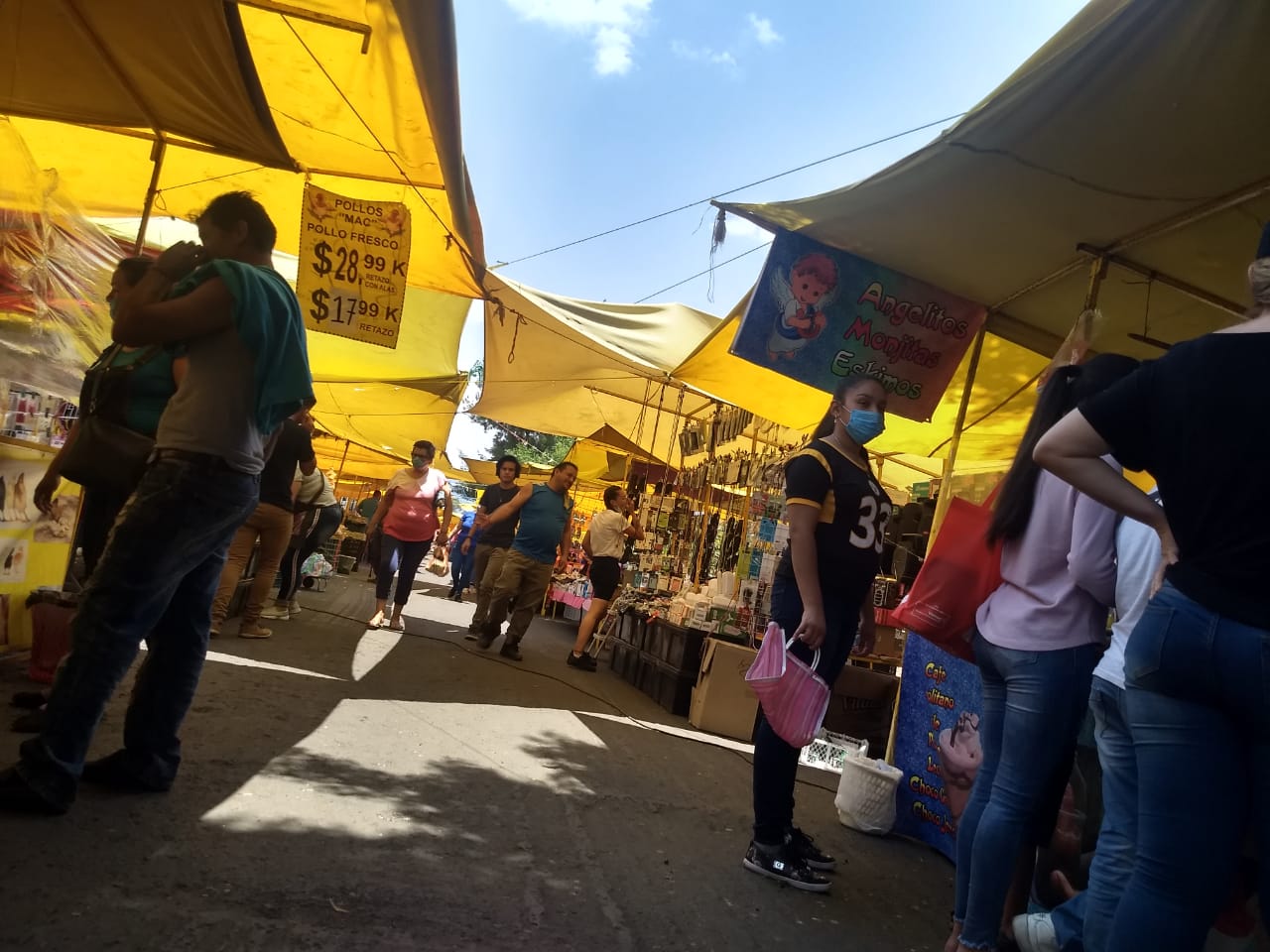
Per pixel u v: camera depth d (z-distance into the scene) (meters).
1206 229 4.16
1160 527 1.88
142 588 2.79
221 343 2.95
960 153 3.90
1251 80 3.06
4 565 4.41
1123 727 2.30
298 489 7.06
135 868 2.44
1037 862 3.23
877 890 3.65
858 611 3.69
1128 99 3.30
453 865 2.93
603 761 4.93
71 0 4.30
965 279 5.41
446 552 26.58
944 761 4.25
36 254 4.42
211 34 4.31
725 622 7.43
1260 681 1.59
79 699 2.72
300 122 5.44
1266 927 1.65
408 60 4.53
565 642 11.68
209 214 3.14
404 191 6.24
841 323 5.52
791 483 3.56
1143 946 1.69
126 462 3.46
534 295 8.26
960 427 5.68
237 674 5.18
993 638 2.79
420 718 5.04
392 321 5.72
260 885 2.49
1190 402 1.77
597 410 13.16
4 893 2.16
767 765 3.50
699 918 2.90
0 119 4.91
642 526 11.99
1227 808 1.67
